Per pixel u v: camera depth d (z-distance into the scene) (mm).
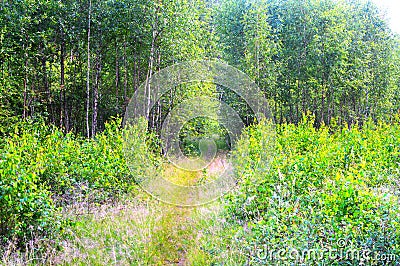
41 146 9750
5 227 6504
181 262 6520
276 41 33344
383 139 12875
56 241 6473
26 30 18469
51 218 6691
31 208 6398
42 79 22406
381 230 5328
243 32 31766
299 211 6273
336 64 30766
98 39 21391
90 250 6516
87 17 20375
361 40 35906
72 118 25906
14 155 6996
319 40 30984
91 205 8906
